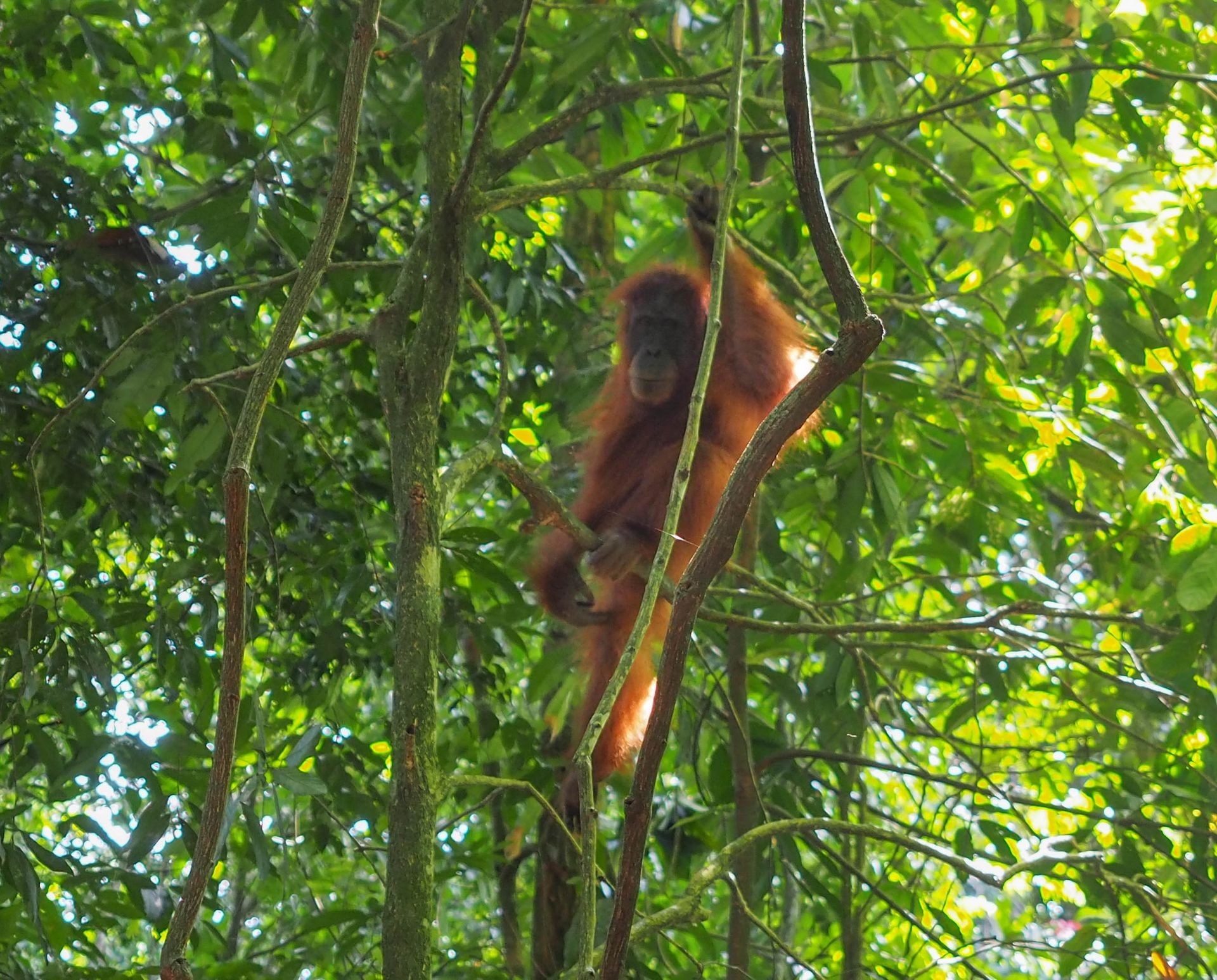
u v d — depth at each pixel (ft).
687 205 24.91
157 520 25.90
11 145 25.39
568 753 28.17
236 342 26.73
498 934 39.68
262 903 36.52
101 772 22.50
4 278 24.77
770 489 32.14
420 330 18.10
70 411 22.17
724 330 25.70
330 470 28.02
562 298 29.63
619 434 28.63
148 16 33.12
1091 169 37.52
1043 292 27.30
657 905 34.30
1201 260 29.55
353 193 28.50
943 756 41.45
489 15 24.16
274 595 25.85
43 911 23.57
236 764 26.14
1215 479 25.13
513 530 31.48
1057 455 29.27
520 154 22.38
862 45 27.96
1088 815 26.17
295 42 28.99
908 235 32.99
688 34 34.14
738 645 30.42
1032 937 39.88
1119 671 29.71
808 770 31.91
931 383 30.37
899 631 25.80
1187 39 31.76
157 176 34.68
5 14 27.68
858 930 29.60
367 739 35.94
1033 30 28.53
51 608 25.12
